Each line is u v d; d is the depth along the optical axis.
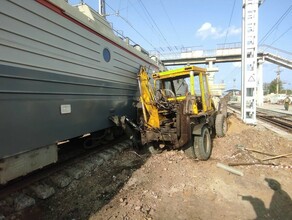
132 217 3.75
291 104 42.50
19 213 3.92
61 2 5.00
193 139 6.35
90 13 6.40
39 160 4.45
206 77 7.95
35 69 4.27
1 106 3.62
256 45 12.32
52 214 4.04
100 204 4.27
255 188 4.65
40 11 4.39
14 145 3.84
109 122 7.04
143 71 7.27
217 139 8.51
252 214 3.77
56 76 4.81
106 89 6.87
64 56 5.05
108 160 6.71
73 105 5.36
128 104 8.37
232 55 31.41
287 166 5.74
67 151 7.25
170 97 7.24
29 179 4.78
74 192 4.81
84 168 5.65
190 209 3.96
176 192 4.56
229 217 3.71
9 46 3.75
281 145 7.64
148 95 6.85
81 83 5.65
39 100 4.37
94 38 6.21
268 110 26.38
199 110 7.42
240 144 7.62
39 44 4.37
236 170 5.37
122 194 4.55
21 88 3.98
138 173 5.48
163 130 6.41
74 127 5.39
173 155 6.75
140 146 7.59
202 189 4.65
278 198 4.25
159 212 3.90
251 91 12.51
